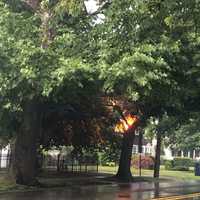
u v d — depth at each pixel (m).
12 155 25.31
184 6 13.75
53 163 39.03
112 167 53.38
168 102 21.48
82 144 34.66
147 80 15.77
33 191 22.83
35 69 17.55
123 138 34.38
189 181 38.19
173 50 16.69
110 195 22.48
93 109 29.89
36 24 19.17
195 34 15.89
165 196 22.88
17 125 24.50
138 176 39.94
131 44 16.31
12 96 19.59
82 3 15.94
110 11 15.98
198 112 29.00
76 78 17.52
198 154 90.50
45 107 25.86
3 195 20.64
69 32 19.02
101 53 16.89
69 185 27.12
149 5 14.27
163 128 39.34
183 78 19.88
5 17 18.33
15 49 17.78
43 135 31.44
